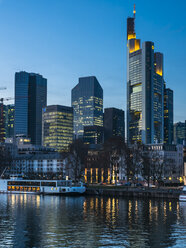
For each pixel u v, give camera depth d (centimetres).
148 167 19838
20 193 18950
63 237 7594
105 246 6862
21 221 9619
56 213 11150
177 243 7131
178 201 14712
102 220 9762
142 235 7819
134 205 13288
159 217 10288
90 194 17850
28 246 6869
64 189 17538
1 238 7506
